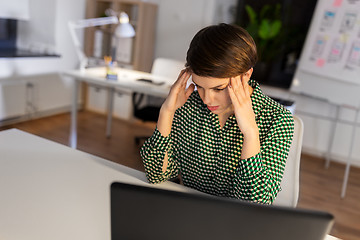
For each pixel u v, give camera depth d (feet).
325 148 12.09
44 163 3.76
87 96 14.71
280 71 13.15
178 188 3.52
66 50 13.53
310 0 12.25
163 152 3.37
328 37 10.84
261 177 2.97
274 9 12.52
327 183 10.04
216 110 3.16
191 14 13.56
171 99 3.26
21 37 13.56
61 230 2.65
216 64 2.60
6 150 4.00
